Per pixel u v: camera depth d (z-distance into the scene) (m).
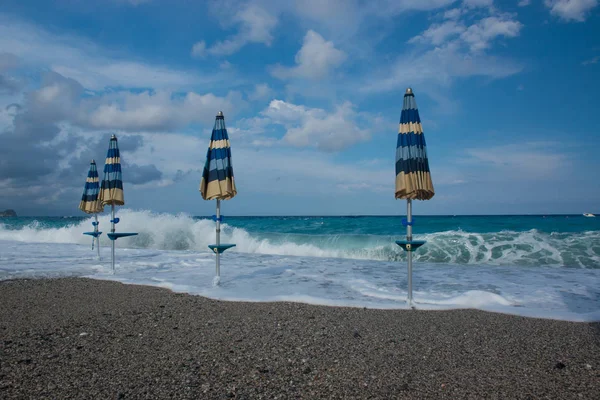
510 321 5.21
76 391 3.02
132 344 4.19
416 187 5.75
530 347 4.14
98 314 5.53
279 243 17.59
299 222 36.88
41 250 15.72
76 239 21.94
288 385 3.17
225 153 7.57
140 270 10.23
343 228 28.89
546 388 3.12
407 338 4.44
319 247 17.16
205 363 3.64
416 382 3.23
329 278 8.96
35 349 4.01
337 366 3.58
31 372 3.40
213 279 8.20
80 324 4.99
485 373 3.43
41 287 7.65
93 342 4.25
